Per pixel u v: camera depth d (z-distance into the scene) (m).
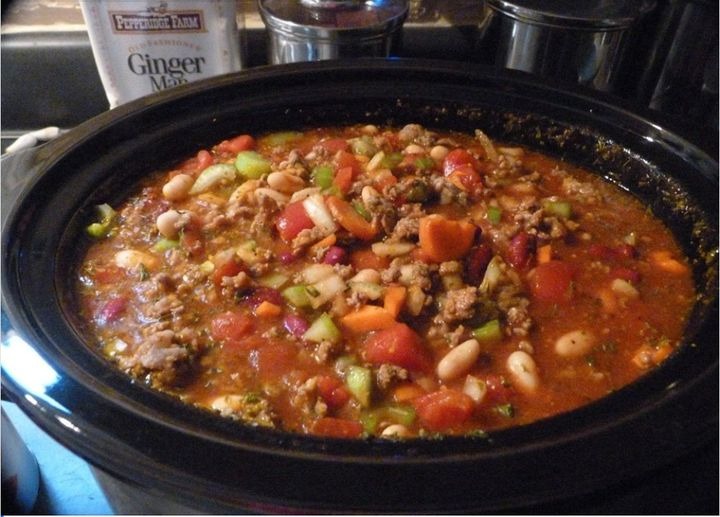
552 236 0.35
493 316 0.30
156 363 0.27
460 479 0.20
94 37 0.42
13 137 0.50
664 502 0.21
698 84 0.44
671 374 0.24
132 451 0.20
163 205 0.36
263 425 0.23
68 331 0.26
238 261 0.32
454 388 0.27
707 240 0.33
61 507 0.31
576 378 0.28
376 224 0.34
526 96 0.40
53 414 0.21
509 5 0.42
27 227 0.30
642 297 0.32
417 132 0.42
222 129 0.39
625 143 0.38
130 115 0.36
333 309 0.30
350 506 0.19
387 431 0.25
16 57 0.48
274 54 0.45
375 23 0.43
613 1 0.44
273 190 0.36
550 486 0.19
